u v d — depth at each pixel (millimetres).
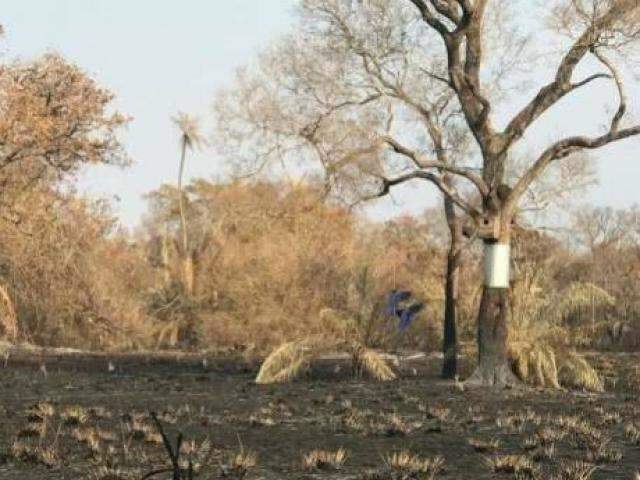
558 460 14094
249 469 13180
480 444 15305
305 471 13125
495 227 26734
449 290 30547
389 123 29391
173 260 62531
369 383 28844
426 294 44281
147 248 72125
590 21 24781
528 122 26156
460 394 25047
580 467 13055
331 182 28375
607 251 82250
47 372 32750
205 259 59688
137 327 54594
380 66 28969
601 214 102062
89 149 40906
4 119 38312
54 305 47000
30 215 43344
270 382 29234
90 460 13578
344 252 48688
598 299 29672
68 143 40844
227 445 15344
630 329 48531
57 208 45906
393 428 17391
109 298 52094
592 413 20766
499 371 27031
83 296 48906
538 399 24016
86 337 50812
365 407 21672
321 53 28812
